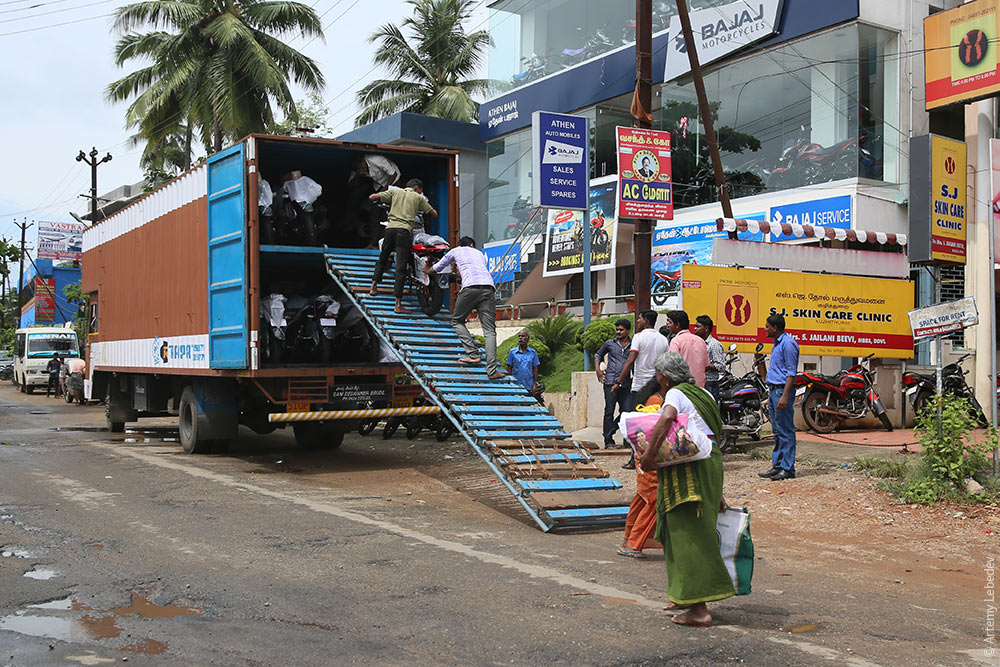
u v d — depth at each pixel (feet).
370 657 14.99
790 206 59.57
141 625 16.69
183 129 110.42
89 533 24.70
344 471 38.37
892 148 57.67
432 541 24.09
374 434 54.19
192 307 42.80
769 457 36.65
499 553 22.74
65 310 198.08
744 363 43.50
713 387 38.09
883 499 28.81
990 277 31.14
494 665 14.64
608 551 23.32
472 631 16.34
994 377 30.22
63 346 122.31
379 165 40.60
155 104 93.35
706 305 41.34
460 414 30.76
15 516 27.09
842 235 49.49
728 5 63.77
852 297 45.11
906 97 57.82
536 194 46.62
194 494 31.37
